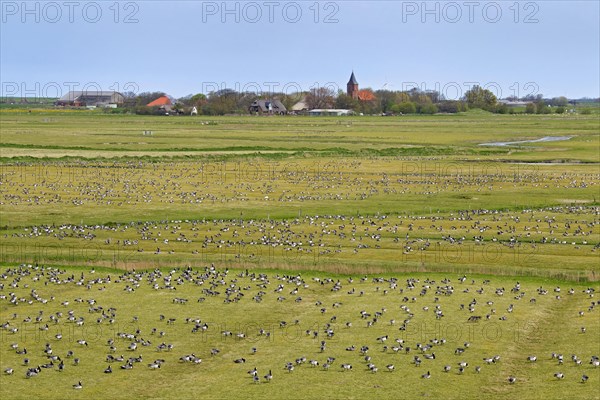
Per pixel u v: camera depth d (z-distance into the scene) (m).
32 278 86.69
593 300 80.12
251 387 58.00
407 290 83.81
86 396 56.25
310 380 59.34
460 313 75.94
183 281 86.62
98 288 83.75
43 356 63.78
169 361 63.28
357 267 93.44
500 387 58.28
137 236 109.88
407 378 59.78
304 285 85.50
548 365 62.62
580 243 106.00
